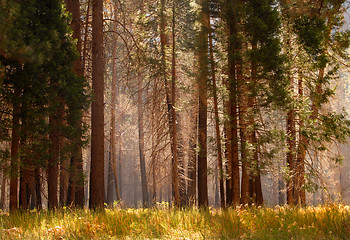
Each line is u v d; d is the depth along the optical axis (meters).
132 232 6.66
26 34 10.83
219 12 13.40
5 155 10.81
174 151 16.61
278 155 14.33
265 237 5.61
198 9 13.66
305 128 13.61
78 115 12.87
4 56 10.44
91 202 13.65
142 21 18.33
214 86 12.98
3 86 10.78
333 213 6.80
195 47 13.76
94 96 13.70
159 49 18.06
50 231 6.41
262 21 12.12
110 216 8.05
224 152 15.62
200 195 16.78
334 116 13.22
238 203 12.73
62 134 12.76
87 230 6.60
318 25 12.88
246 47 12.88
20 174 11.83
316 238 5.31
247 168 13.07
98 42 14.77
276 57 11.85
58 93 12.38
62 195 15.77
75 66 16.58
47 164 12.32
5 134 11.07
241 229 6.20
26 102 10.99
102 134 14.12
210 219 7.26
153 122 18.14
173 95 16.53
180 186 17.84
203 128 16.75
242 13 12.23
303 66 13.28
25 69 10.95
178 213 8.03
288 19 13.27
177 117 19.11
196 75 13.29
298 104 13.16
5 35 9.74
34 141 11.51
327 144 15.60
